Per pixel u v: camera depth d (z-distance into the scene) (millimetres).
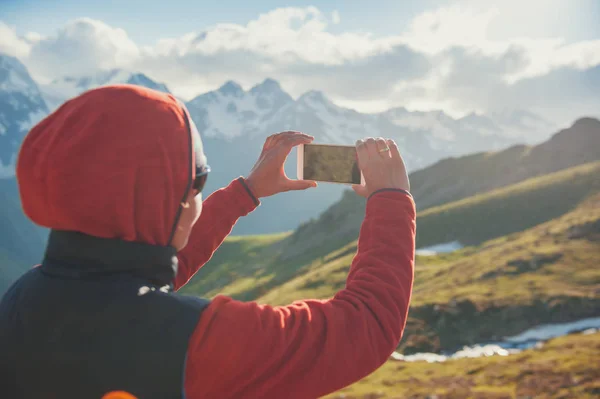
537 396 26391
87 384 1515
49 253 1703
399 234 1910
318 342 1637
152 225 1622
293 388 1608
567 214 107625
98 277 1617
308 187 2549
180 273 2322
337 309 1715
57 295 1595
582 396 25125
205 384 1582
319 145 2543
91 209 1520
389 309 1744
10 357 1585
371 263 1850
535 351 38438
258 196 2492
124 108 1602
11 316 1644
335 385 1643
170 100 1735
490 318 56219
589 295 56000
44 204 1545
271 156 2521
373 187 2066
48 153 1527
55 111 1678
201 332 1569
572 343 38500
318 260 151750
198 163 1758
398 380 38062
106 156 1531
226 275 187500
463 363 40500
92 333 1542
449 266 86500
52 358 1537
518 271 69625
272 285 141875
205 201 2490
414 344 54156
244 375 1586
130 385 1509
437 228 129625
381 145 2109
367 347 1667
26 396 1566
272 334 1604
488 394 28625
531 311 55375
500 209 128250
